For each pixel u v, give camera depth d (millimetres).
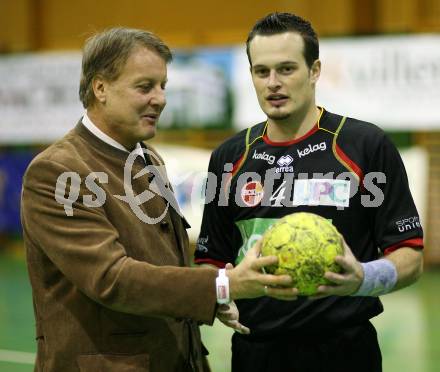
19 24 33281
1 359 15203
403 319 18312
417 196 27031
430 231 27375
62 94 30062
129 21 31828
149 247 6797
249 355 7641
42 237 6355
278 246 5719
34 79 30438
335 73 25734
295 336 7406
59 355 6605
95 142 6828
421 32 27297
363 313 7332
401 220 7074
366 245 7359
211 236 8125
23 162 31891
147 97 6656
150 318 6711
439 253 27172
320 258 5645
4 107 31047
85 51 6809
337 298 7281
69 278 6270
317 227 5797
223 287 5906
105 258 6094
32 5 33031
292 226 5809
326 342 7348
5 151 33406
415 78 24969
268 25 7129
